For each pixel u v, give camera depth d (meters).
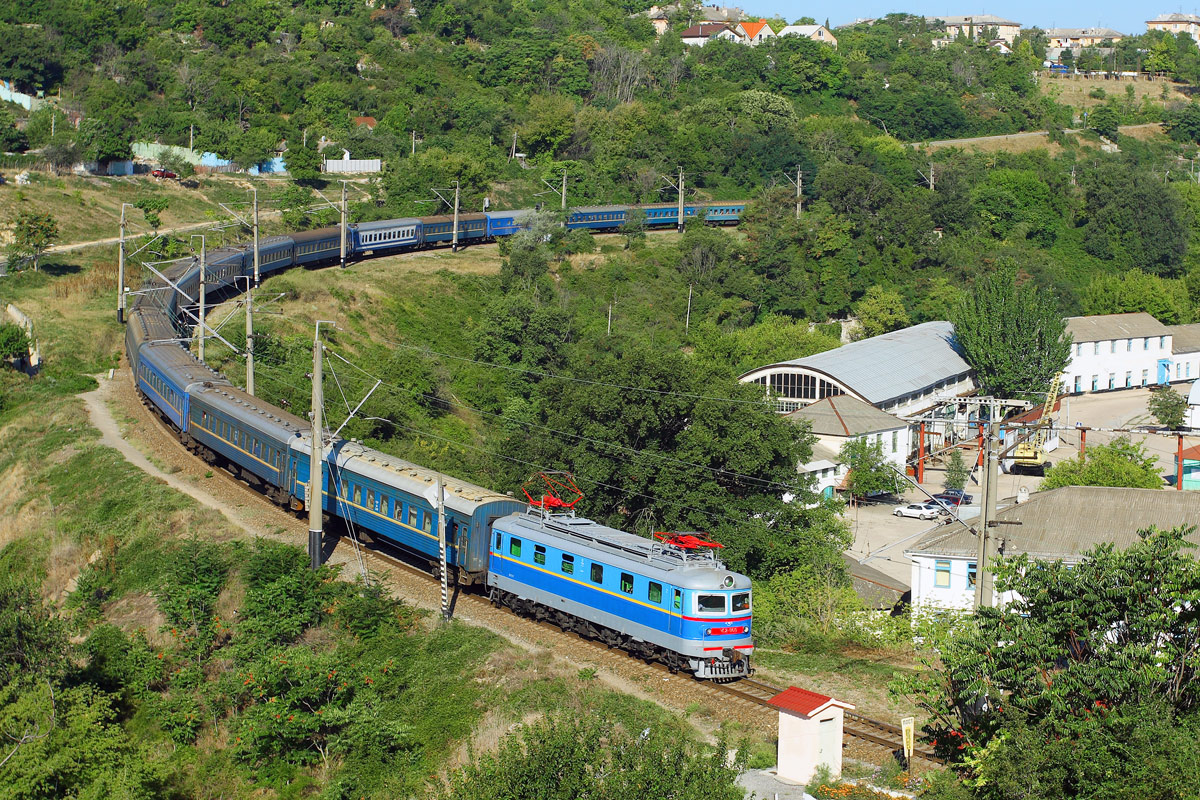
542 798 21.08
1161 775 21.05
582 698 30.30
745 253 112.56
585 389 51.31
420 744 30.62
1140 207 135.00
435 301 93.12
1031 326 89.44
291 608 36.16
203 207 113.56
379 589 37.28
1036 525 44.56
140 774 28.39
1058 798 22.05
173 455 53.72
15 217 97.19
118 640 35.94
